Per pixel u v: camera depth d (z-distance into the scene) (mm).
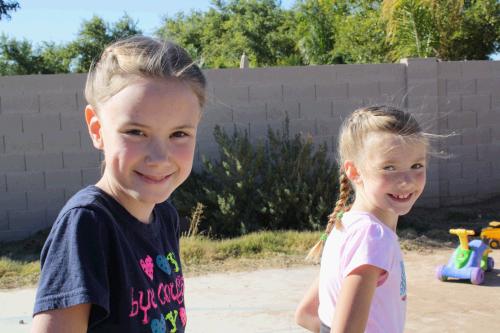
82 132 9086
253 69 9516
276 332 4918
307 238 7824
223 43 30156
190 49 30125
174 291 1791
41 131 9000
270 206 8508
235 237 8375
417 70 9984
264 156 8984
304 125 9711
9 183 8969
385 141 2291
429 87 10039
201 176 9141
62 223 1534
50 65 27734
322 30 20969
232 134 9492
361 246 2180
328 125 9773
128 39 1704
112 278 1557
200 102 1689
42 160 9023
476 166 10469
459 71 10289
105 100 1601
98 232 1533
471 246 6605
